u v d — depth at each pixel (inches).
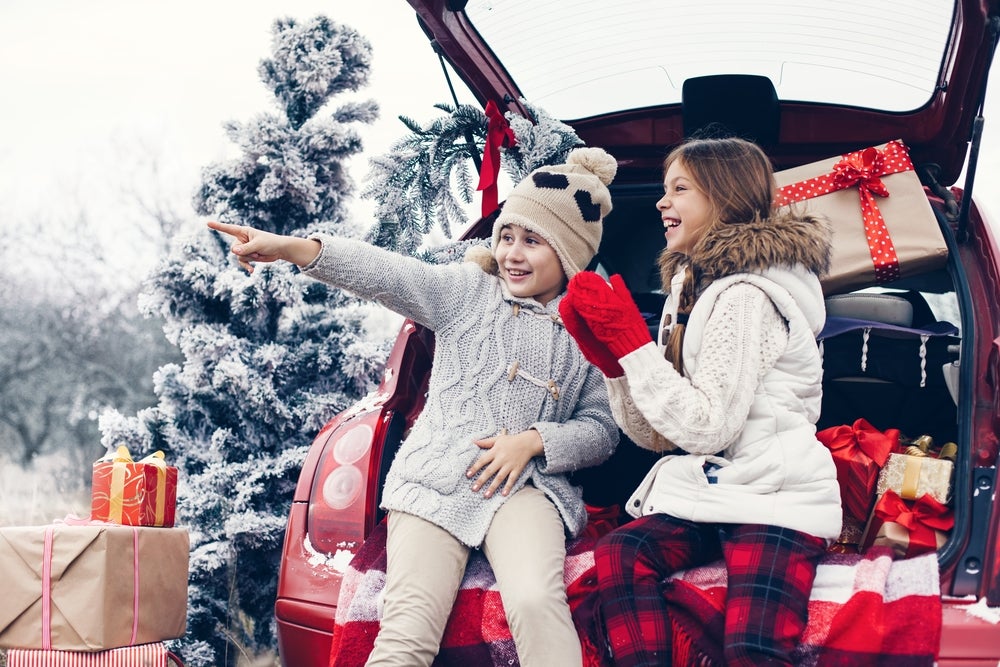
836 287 101.0
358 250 88.0
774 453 75.5
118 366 568.7
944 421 101.0
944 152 113.3
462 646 79.4
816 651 70.1
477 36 112.7
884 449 84.0
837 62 114.4
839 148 116.9
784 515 73.7
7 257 570.6
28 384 553.9
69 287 573.0
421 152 113.6
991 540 74.2
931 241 97.5
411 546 80.9
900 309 101.3
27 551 91.8
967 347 86.7
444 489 83.7
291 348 172.4
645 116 120.9
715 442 74.1
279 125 175.2
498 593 80.1
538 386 90.0
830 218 101.1
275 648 160.1
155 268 167.2
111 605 91.7
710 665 71.8
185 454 164.2
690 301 84.3
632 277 139.8
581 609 76.1
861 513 83.1
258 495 159.6
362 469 92.4
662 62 119.8
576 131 122.9
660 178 123.5
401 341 102.7
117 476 97.9
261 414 163.5
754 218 82.3
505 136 112.7
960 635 68.6
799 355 78.5
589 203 95.0
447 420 88.4
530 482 87.5
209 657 151.7
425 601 78.0
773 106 112.7
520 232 93.4
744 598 70.2
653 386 75.0
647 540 74.9
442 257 107.7
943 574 73.7
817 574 73.5
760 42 115.1
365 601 82.0
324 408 165.6
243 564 157.8
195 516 157.6
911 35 106.5
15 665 91.8
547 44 116.8
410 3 100.7
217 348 164.1
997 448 79.7
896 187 101.3
